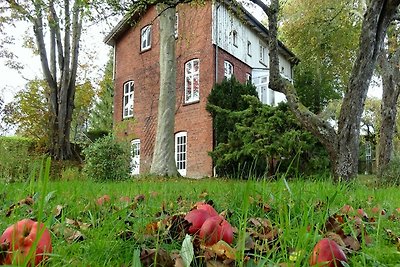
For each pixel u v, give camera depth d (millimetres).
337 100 23641
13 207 1844
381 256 1195
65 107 17328
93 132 23953
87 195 2799
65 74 17391
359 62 7336
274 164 10227
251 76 19938
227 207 2057
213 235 1103
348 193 3127
